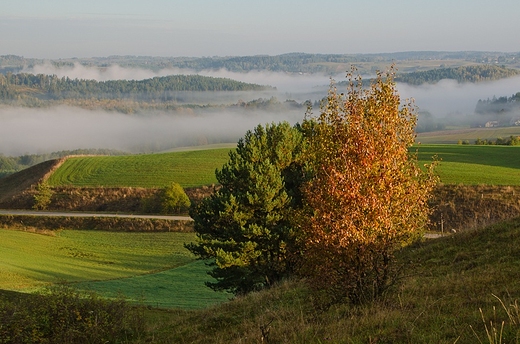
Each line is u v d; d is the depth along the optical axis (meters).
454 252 19.70
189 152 118.62
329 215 12.62
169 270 48.28
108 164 106.50
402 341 8.98
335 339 9.80
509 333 8.06
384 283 13.09
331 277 13.01
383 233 12.53
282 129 32.19
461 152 97.19
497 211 58.06
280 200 28.94
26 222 75.62
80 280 43.22
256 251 28.47
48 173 101.94
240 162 30.97
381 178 12.31
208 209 30.45
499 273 14.46
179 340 15.03
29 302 16.59
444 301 11.90
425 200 13.13
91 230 70.56
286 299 17.94
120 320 16.92
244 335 12.95
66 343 15.31
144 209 80.81
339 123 13.48
